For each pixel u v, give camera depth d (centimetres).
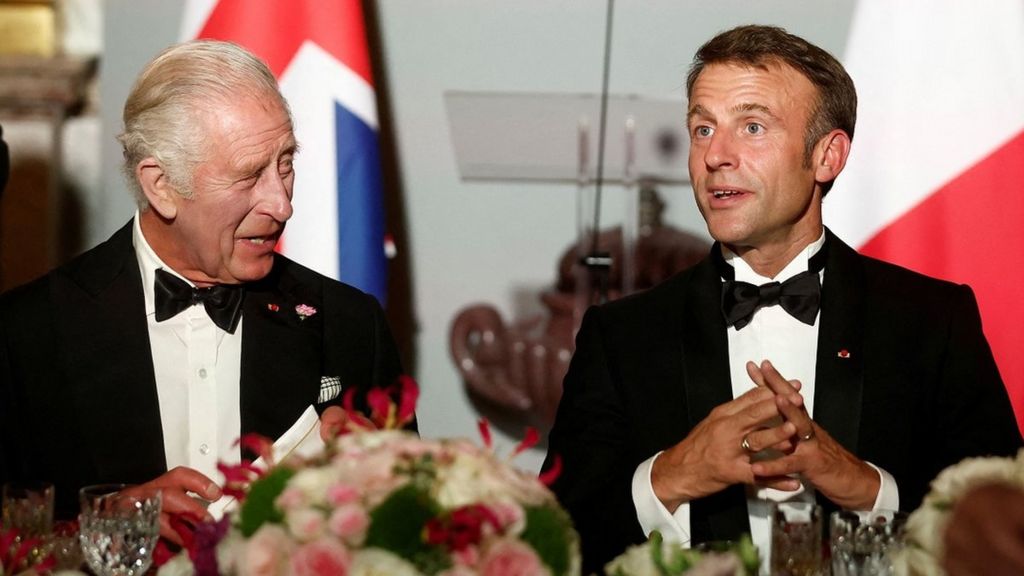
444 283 534
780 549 204
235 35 411
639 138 450
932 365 261
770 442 229
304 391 267
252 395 263
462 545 150
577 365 275
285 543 154
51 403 258
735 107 250
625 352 268
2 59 493
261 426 262
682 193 505
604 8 528
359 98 414
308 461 165
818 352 261
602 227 529
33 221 502
